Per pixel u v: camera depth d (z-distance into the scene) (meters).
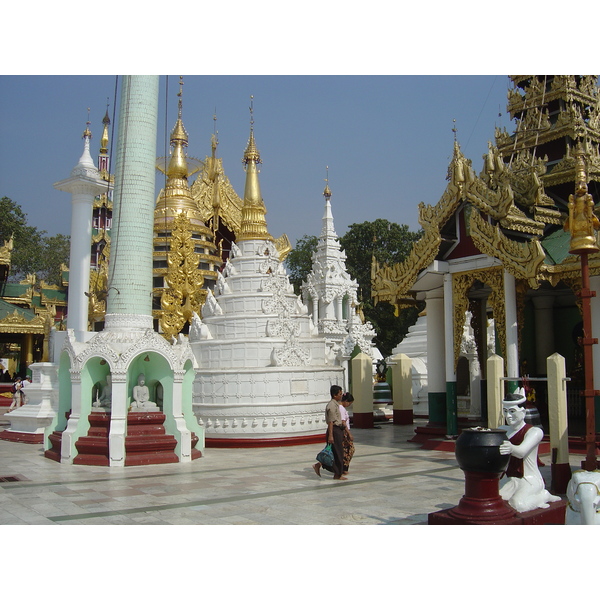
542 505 8.88
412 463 16.42
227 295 24.77
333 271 48.75
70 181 23.94
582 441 16.52
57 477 14.23
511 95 22.20
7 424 30.12
